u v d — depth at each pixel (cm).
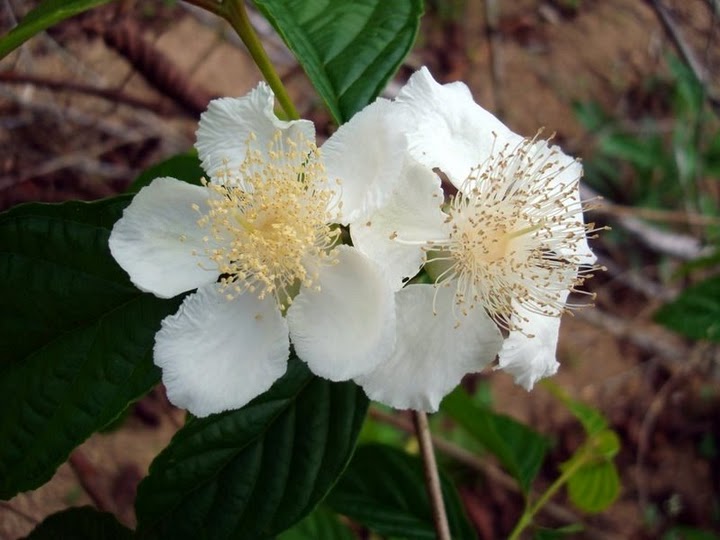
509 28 41
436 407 11
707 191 40
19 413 11
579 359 38
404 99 11
